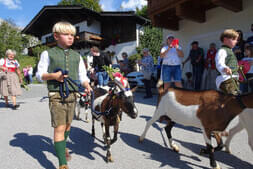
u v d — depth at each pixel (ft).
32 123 15.28
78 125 14.73
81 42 64.28
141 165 8.41
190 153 9.59
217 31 23.99
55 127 7.42
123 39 64.13
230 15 22.52
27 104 23.75
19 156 9.43
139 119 15.94
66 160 8.20
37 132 13.12
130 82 33.76
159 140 11.37
